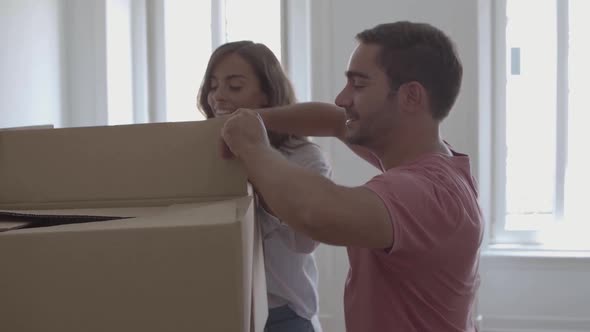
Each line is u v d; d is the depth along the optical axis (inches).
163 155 36.5
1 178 37.3
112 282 23.9
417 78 35.7
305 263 51.6
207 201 35.8
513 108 120.8
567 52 117.9
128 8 116.5
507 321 115.3
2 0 84.7
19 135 37.4
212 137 36.2
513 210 122.5
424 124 37.0
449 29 108.0
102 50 110.0
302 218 29.3
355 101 36.8
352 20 109.6
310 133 47.5
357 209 29.4
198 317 23.9
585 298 113.4
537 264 113.7
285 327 50.6
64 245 23.7
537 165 121.1
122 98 115.4
